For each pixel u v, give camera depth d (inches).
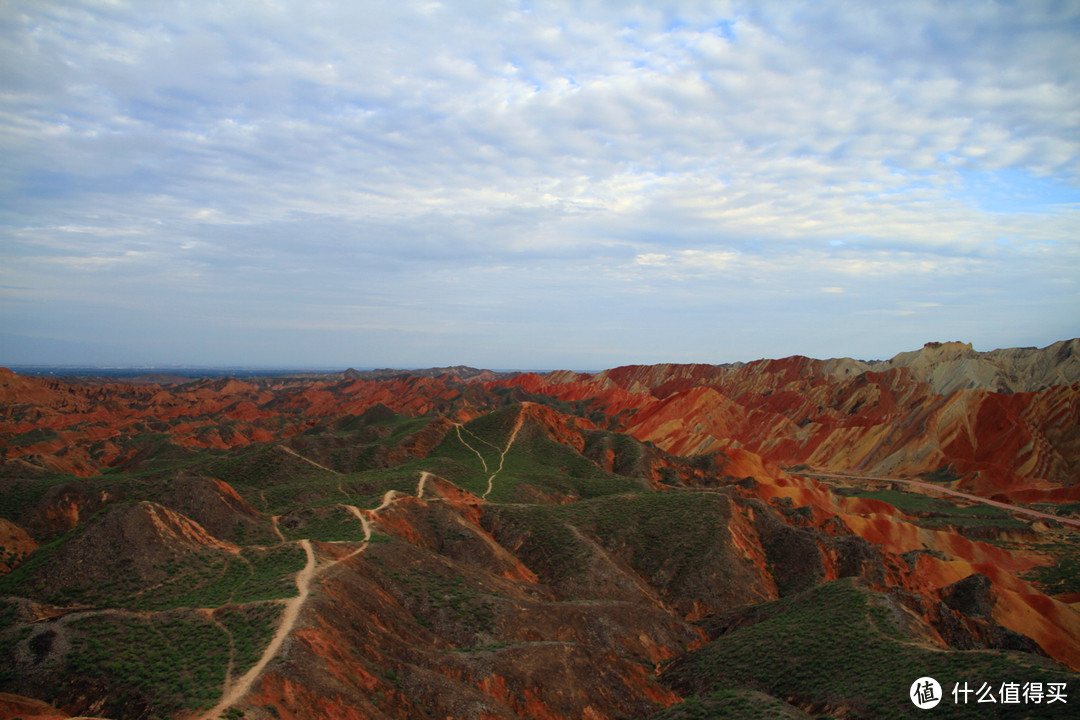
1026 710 1421.0
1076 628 2933.1
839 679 1792.6
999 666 1588.3
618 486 4589.1
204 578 2144.4
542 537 3206.2
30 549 3243.1
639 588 2869.1
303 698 1459.2
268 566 2191.2
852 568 3211.1
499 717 1681.8
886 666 1768.0
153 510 2391.7
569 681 1924.2
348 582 2070.6
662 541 3216.0
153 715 1397.6
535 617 2304.4
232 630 1706.4
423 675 1721.2
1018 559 4424.2
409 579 2393.0
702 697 1812.3
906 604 2516.0
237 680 1477.6
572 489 4539.9
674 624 2484.0
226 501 2945.4
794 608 2345.0
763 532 3457.2
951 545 4397.1
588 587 2849.4
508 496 4109.3
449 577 2480.3
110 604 1989.4
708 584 2928.2
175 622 1761.8
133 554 2203.5
